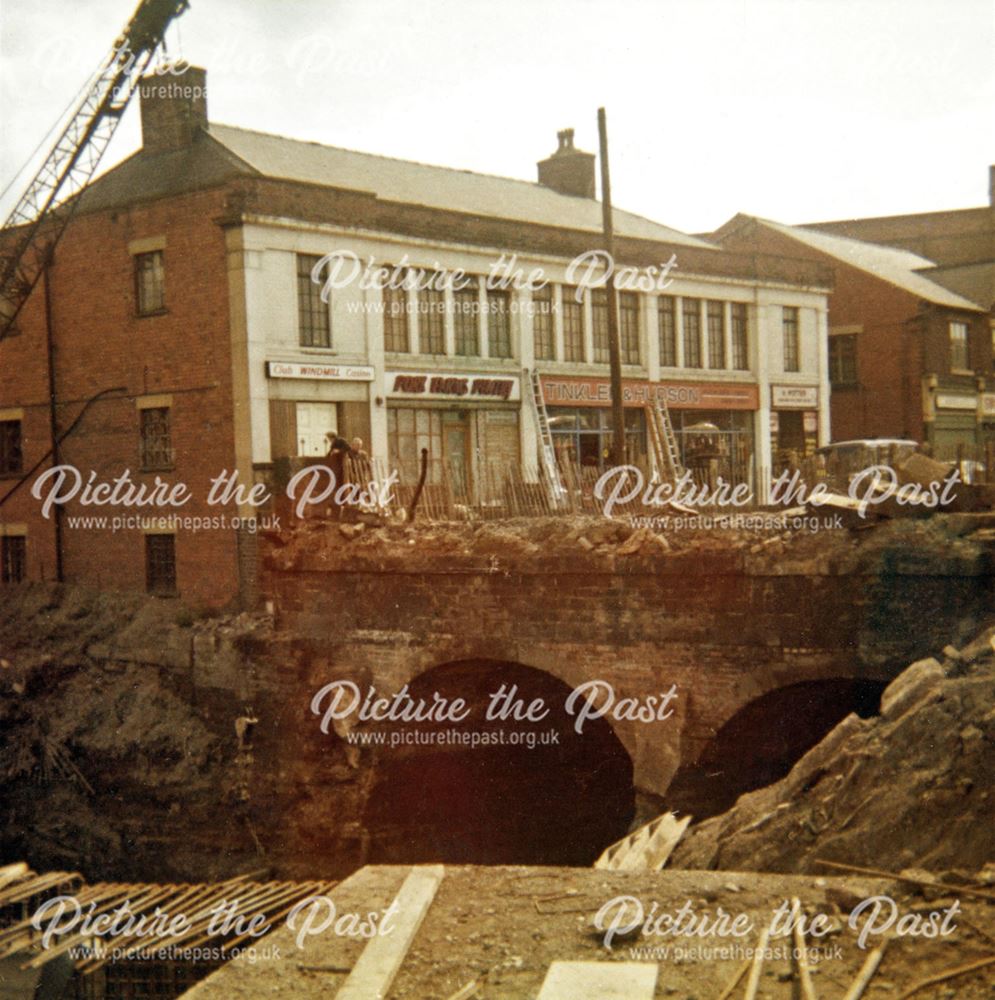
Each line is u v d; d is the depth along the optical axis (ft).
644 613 56.03
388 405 87.04
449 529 66.08
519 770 71.00
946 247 180.34
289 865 68.28
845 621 50.65
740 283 114.83
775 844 34.01
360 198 84.53
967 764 31.94
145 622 80.12
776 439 120.16
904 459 53.62
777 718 55.21
